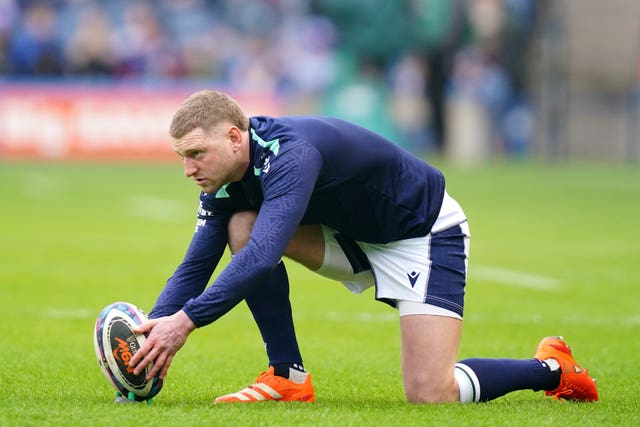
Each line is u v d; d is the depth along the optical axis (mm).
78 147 83938
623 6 98000
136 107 84312
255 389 16906
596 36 97938
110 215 53812
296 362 17250
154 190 67062
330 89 89500
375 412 15602
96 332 15391
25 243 42594
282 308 17250
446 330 16688
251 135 15930
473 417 15289
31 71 84062
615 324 26531
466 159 91250
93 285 32281
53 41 85062
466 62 90562
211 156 15555
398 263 17000
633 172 86500
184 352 22562
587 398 17234
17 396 17234
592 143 98625
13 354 21750
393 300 17172
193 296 17062
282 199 15414
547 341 17391
